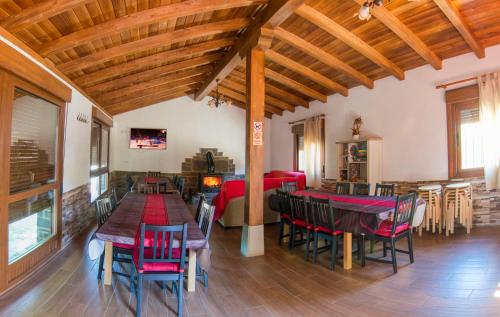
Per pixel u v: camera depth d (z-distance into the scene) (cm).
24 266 283
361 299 247
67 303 237
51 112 349
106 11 290
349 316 221
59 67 359
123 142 827
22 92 284
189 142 871
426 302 237
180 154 863
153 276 215
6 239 256
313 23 402
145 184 530
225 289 269
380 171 551
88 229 479
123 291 260
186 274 276
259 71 389
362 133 596
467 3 339
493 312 217
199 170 877
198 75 673
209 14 375
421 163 491
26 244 296
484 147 404
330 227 321
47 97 329
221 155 895
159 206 333
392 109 537
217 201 523
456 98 442
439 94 466
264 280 289
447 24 382
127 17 305
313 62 542
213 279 292
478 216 441
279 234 455
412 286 268
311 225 348
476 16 358
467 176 443
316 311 229
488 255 332
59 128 366
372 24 399
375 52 457
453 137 451
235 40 481
